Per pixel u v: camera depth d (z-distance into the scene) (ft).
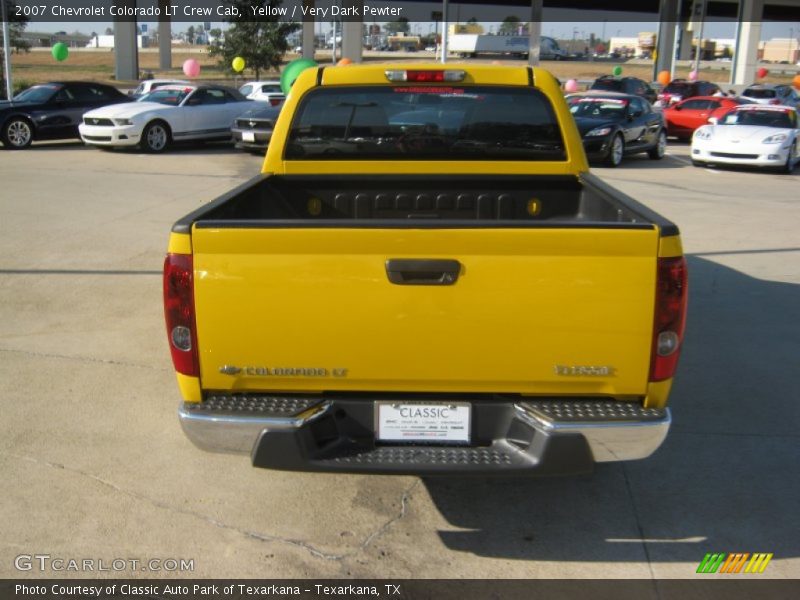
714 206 39.81
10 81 83.71
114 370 17.31
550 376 9.73
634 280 9.46
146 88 74.84
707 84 99.60
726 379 17.42
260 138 55.52
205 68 174.50
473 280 9.46
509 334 9.59
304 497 12.51
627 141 57.31
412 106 14.90
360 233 9.39
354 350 9.69
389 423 10.05
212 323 9.67
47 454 13.58
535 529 11.73
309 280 9.51
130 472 13.08
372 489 12.80
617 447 9.68
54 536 11.27
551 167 15.12
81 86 60.59
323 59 175.01
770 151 53.93
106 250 27.32
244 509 12.11
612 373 9.72
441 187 15.29
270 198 15.14
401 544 11.31
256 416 9.64
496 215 15.40
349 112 14.93
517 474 9.64
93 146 61.00
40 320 20.38
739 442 14.49
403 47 252.42
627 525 11.84
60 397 15.89
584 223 9.43
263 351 9.73
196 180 44.06
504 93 14.87
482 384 9.84
